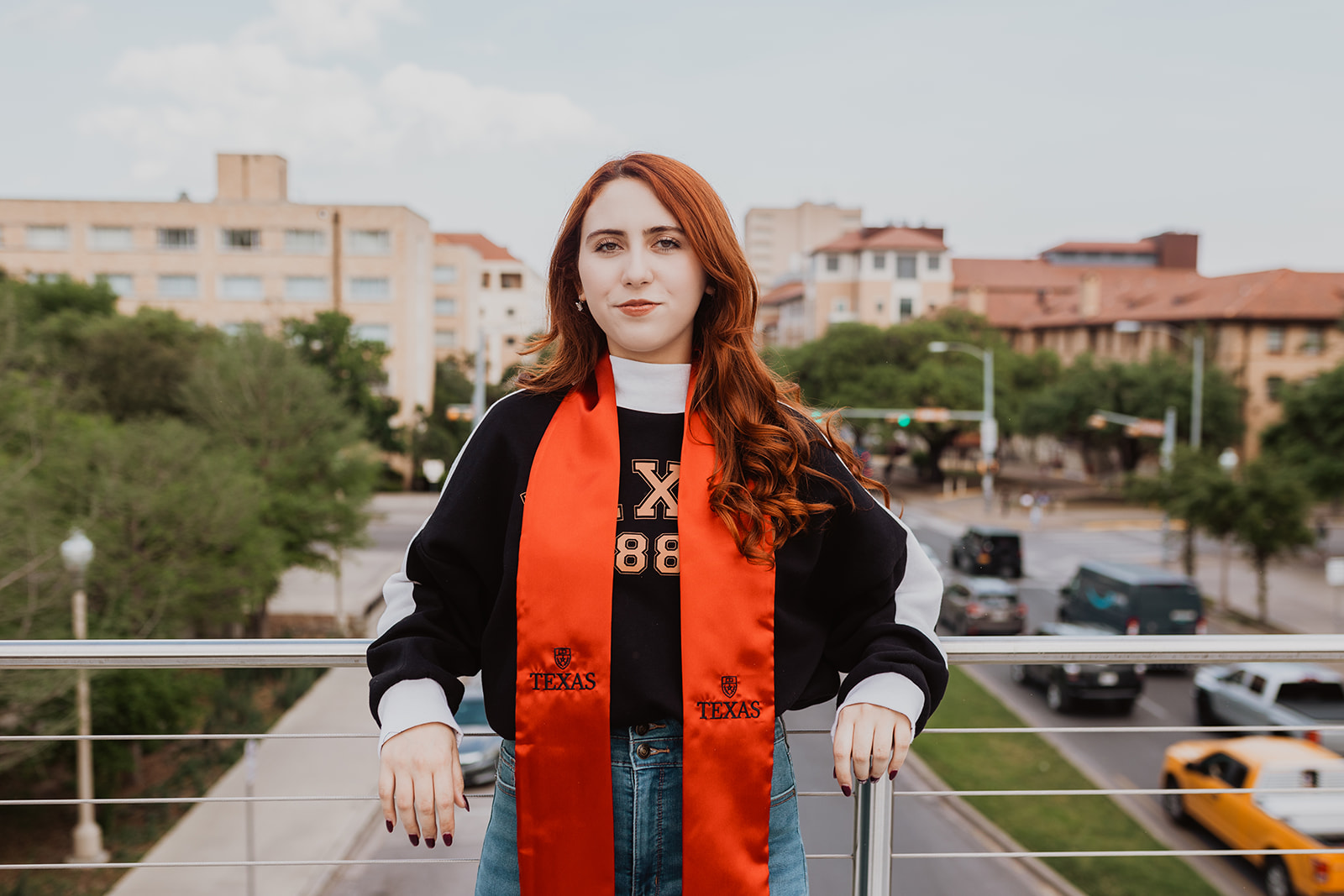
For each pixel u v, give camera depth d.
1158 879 9.73
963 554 32.19
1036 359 58.28
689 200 1.28
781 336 97.06
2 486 14.00
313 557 24.62
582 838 1.20
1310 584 30.55
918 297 81.62
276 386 24.58
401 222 56.84
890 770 1.20
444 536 1.29
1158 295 64.44
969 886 9.91
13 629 13.57
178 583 16.41
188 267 56.62
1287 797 9.20
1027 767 13.60
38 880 11.42
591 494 1.25
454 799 1.16
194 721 16.20
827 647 1.35
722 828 1.19
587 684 1.19
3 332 17.25
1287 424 34.91
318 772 14.69
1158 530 42.59
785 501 1.22
